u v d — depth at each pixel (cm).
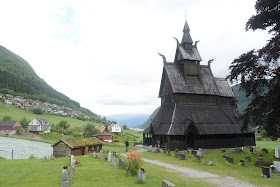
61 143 4266
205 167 2497
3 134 12988
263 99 2773
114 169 2100
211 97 5506
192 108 5156
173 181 1688
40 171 2044
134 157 1958
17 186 1517
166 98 5547
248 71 2905
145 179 1716
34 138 11394
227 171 2261
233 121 5253
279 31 2625
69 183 1588
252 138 5284
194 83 5447
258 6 2884
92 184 1570
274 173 2166
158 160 3053
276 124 2633
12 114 18900
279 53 2511
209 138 4769
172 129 4469
